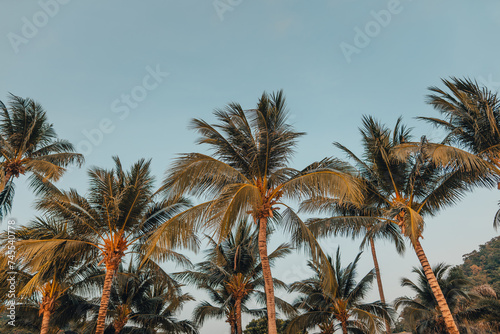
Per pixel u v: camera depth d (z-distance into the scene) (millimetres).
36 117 16656
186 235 11273
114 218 14734
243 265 22250
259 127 12641
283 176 12727
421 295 27219
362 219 15133
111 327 22422
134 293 23234
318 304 24156
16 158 16062
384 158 14562
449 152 12570
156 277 17828
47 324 16500
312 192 11695
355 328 24469
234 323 25109
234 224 10000
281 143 12703
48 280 16000
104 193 15031
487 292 23219
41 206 14219
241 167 12961
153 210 15547
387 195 15398
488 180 13930
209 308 24438
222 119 12703
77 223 14547
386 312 22344
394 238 16734
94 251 15031
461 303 24578
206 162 11070
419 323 26281
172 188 10648
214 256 23094
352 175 12094
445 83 14688
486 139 14102
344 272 24375
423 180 14844
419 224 12469
